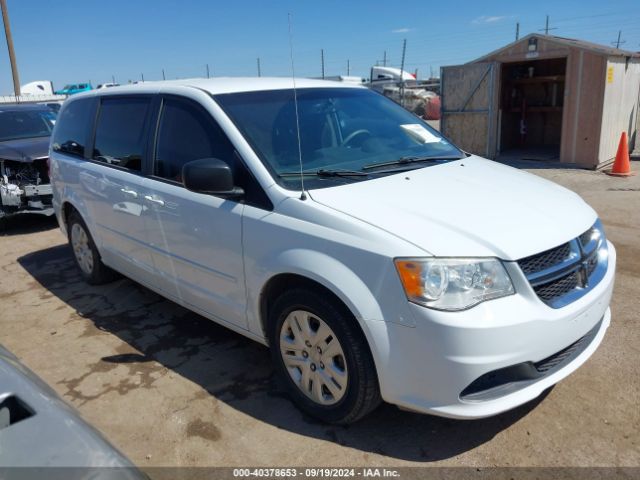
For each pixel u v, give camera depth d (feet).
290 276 9.58
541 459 8.66
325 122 11.91
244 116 11.09
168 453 9.28
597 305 9.17
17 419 4.85
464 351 7.81
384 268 8.18
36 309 15.81
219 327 13.97
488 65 37.78
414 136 13.07
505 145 42.39
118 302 15.92
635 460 8.53
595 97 32.83
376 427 9.64
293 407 10.34
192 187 10.05
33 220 28.12
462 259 8.02
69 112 17.28
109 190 14.10
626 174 30.71
